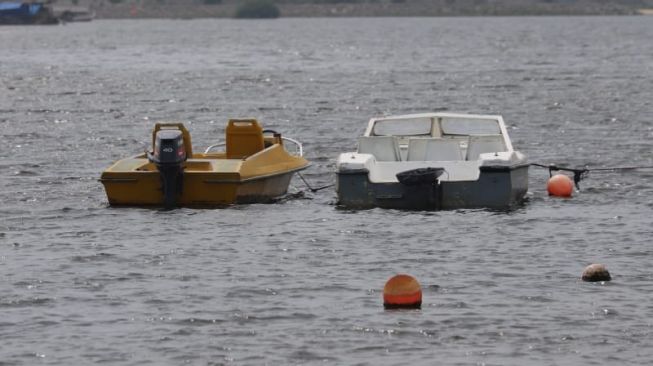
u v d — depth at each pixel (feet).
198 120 572.51
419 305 218.59
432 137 345.92
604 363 188.85
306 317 212.64
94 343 199.93
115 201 314.55
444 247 266.77
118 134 504.84
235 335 203.21
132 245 271.49
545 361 189.88
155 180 310.86
